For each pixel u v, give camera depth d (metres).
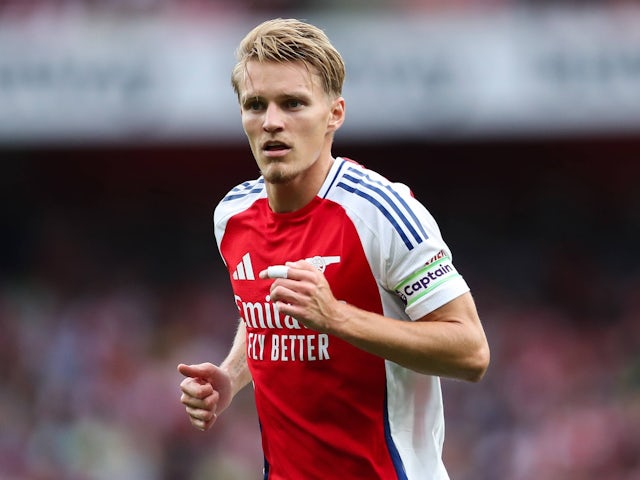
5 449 39.53
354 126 42.12
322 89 11.66
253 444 38.25
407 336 11.16
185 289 49.72
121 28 43.03
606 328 46.56
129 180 52.78
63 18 43.16
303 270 10.90
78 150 52.44
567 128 44.94
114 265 51.59
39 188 53.00
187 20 43.09
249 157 52.22
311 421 12.24
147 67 42.81
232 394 13.46
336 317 10.93
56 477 39.16
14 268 51.59
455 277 11.64
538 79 41.81
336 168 12.19
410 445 12.28
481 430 39.62
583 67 41.81
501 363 43.66
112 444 39.72
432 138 49.28
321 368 12.04
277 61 11.43
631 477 37.09
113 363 43.00
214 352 45.16
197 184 52.62
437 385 12.49
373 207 11.70
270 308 12.27
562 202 52.25
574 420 39.03
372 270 11.76
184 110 42.69
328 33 42.25
